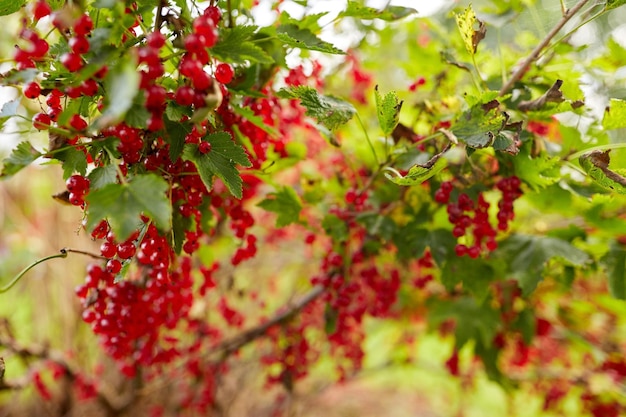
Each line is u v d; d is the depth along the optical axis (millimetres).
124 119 478
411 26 836
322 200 730
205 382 914
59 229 1071
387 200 696
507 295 810
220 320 1132
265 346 1119
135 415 1066
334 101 583
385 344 1449
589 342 943
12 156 478
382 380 1649
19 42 741
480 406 1485
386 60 958
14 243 1256
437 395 1614
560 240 684
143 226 516
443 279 655
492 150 616
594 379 957
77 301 1038
